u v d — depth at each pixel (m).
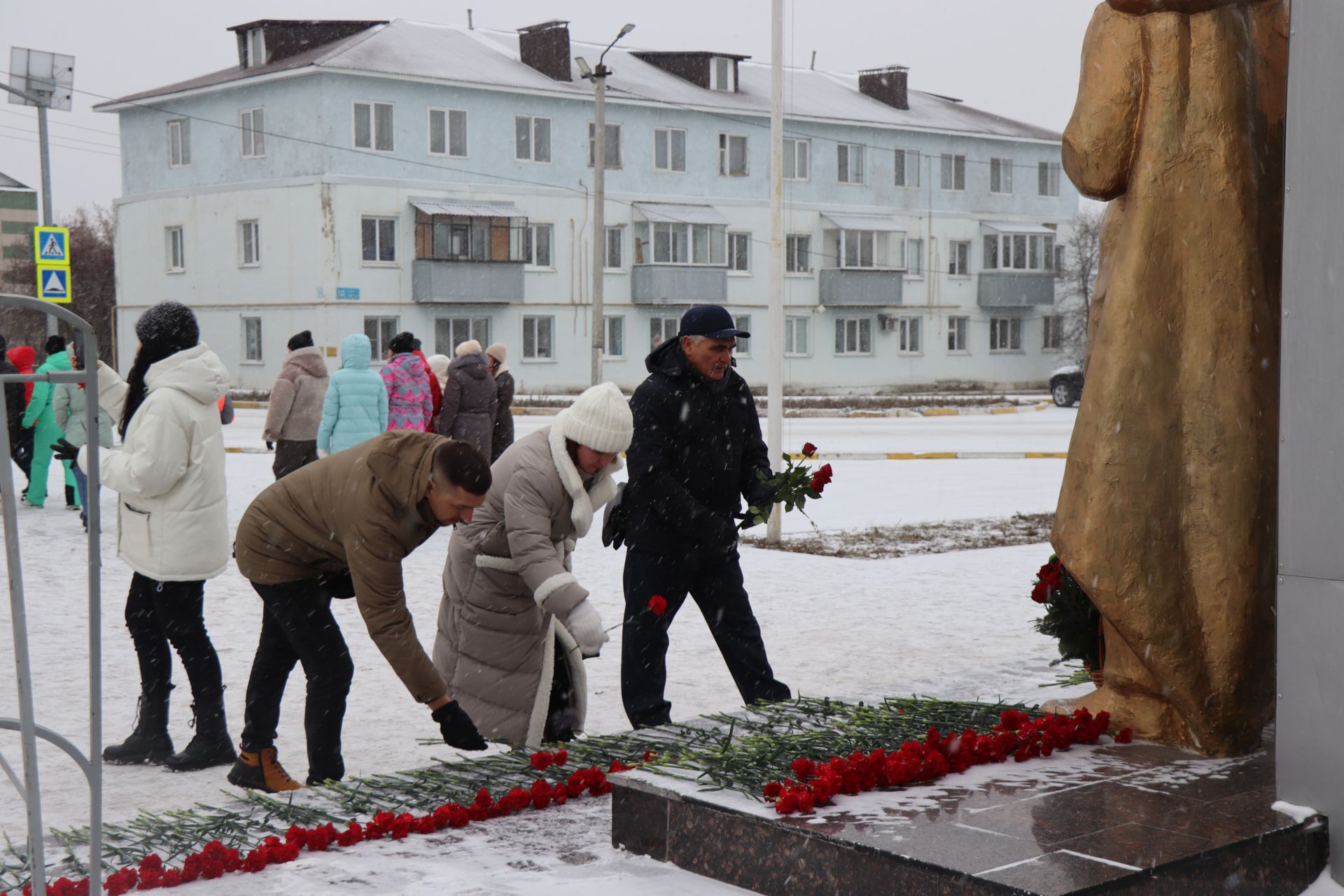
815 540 12.23
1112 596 3.54
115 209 43.19
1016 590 9.37
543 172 40.94
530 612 4.99
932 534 12.58
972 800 3.11
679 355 5.25
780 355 12.84
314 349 12.41
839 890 2.84
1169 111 3.56
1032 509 14.77
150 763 5.33
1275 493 3.58
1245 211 3.53
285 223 38.28
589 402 4.79
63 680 6.52
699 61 45.19
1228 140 3.53
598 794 3.91
